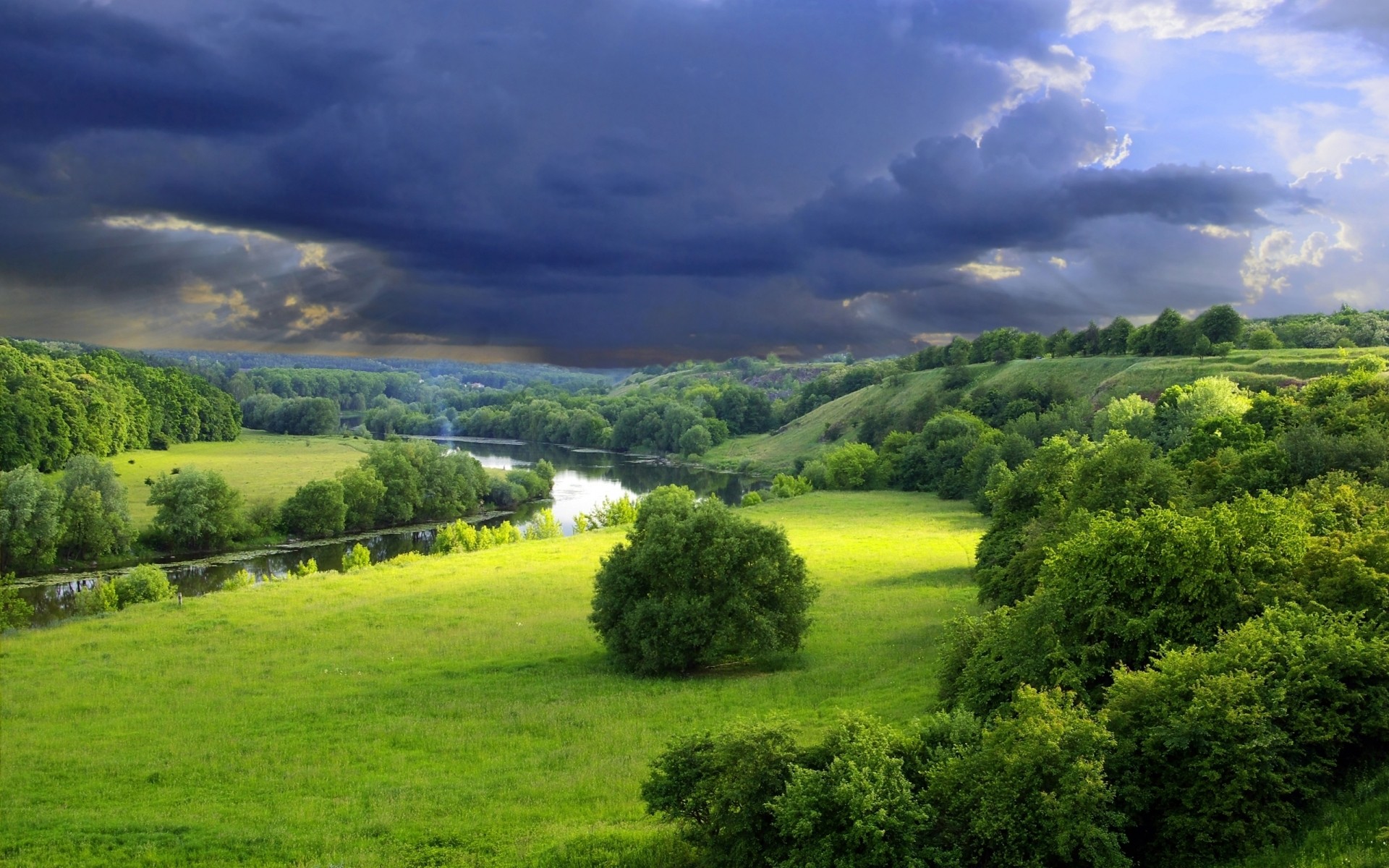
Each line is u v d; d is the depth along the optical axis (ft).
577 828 63.62
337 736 94.53
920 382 602.03
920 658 115.03
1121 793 47.37
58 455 406.00
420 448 401.70
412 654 135.13
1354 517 86.74
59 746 92.79
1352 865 39.17
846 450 425.69
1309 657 51.78
